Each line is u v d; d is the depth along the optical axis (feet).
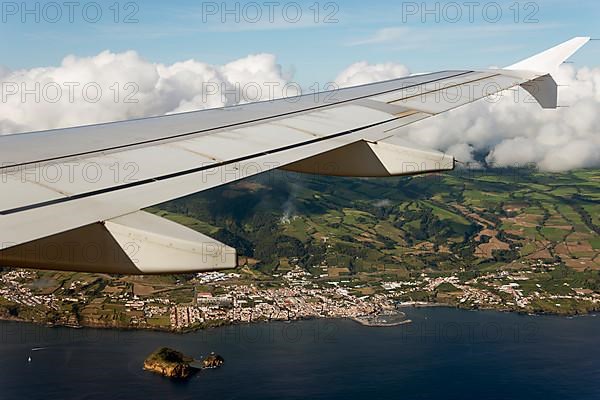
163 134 27.14
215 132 27.84
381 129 29.86
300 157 24.68
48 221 15.94
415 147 27.78
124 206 17.71
